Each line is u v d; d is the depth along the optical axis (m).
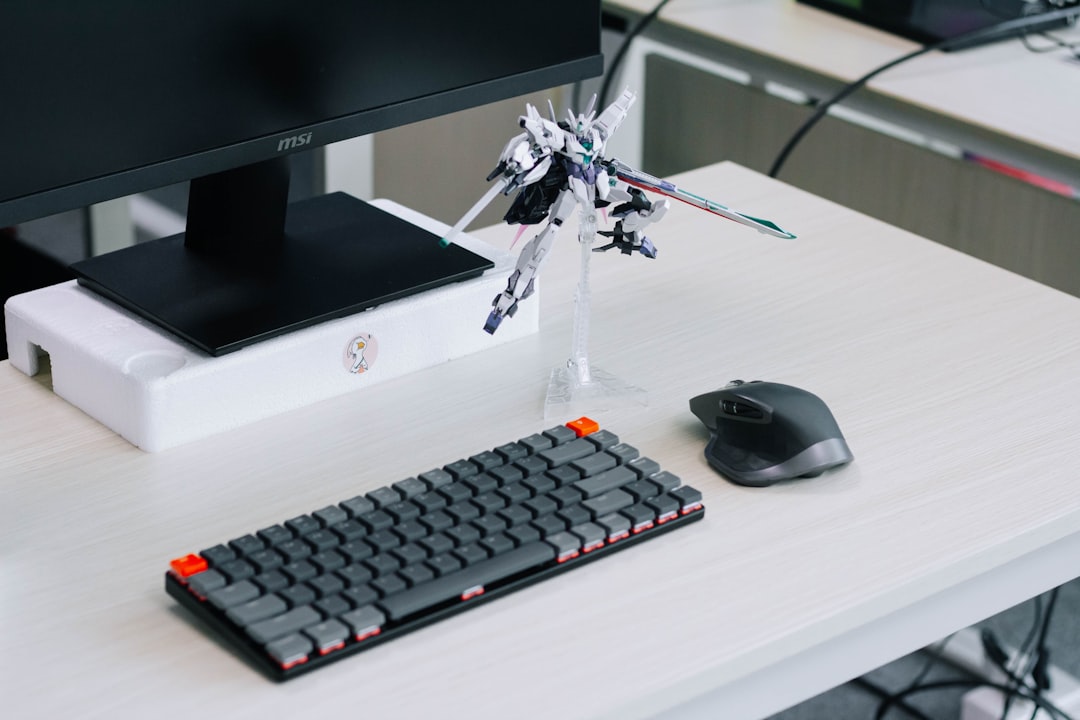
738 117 2.26
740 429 0.93
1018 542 0.86
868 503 0.89
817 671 0.83
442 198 1.87
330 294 1.00
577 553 0.82
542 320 1.12
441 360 1.05
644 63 2.37
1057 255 1.86
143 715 0.70
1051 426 0.98
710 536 0.86
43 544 0.84
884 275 1.22
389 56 1.04
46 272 2.07
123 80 0.90
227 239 1.05
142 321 0.99
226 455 0.93
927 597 0.87
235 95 0.96
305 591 0.76
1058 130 1.62
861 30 1.98
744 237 1.28
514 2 1.10
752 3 2.09
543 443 0.91
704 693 0.76
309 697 0.71
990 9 1.90
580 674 0.73
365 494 0.85
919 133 1.75
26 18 0.85
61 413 0.98
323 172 1.87
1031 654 1.75
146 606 0.79
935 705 1.80
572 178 0.92
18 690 0.72
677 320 1.13
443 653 0.75
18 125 0.86
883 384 1.04
